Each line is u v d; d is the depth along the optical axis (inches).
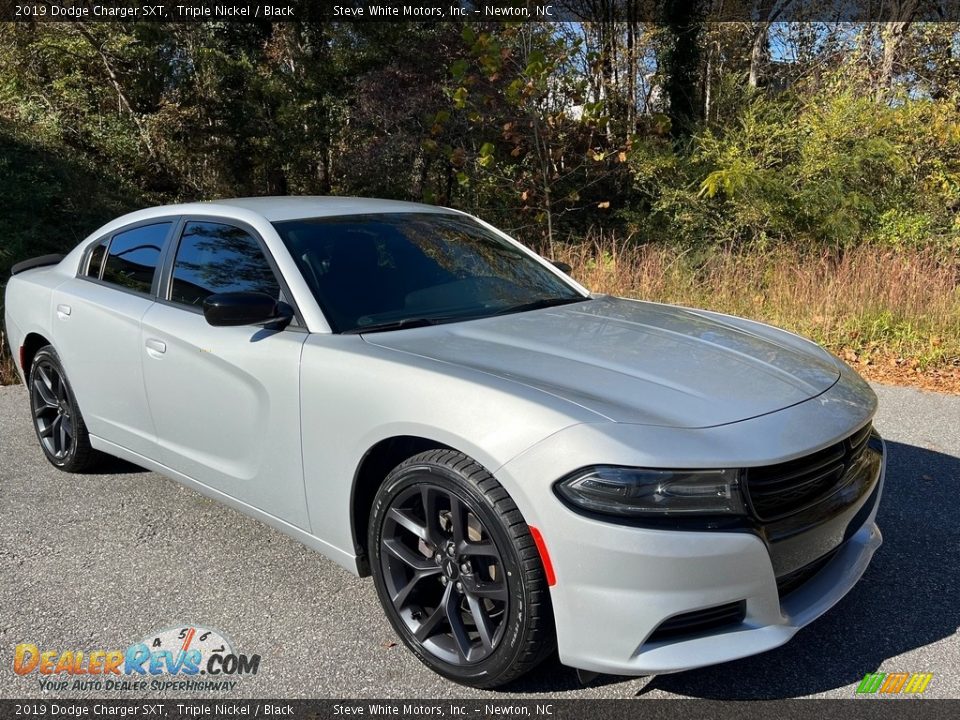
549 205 481.7
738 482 88.2
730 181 438.6
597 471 86.4
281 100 602.5
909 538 141.1
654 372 104.7
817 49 684.1
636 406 94.2
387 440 105.4
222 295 115.4
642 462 85.9
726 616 91.4
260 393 120.3
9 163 472.4
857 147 436.1
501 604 99.0
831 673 103.4
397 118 602.2
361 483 110.0
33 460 186.7
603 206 488.4
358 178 640.4
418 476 100.3
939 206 429.4
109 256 164.7
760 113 504.1
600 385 98.9
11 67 621.0
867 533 113.8
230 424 127.2
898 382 250.4
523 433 90.7
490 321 125.6
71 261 176.6
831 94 493.4
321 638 113.4
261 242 131.6
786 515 92.9
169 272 145.2
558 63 455.8
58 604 122.4
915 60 536.7
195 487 140.3
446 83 585.9
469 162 538.6
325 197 157.5
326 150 641.0
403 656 109.0
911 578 127.1
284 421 117.0
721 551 86.8
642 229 494.0
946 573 128.6
